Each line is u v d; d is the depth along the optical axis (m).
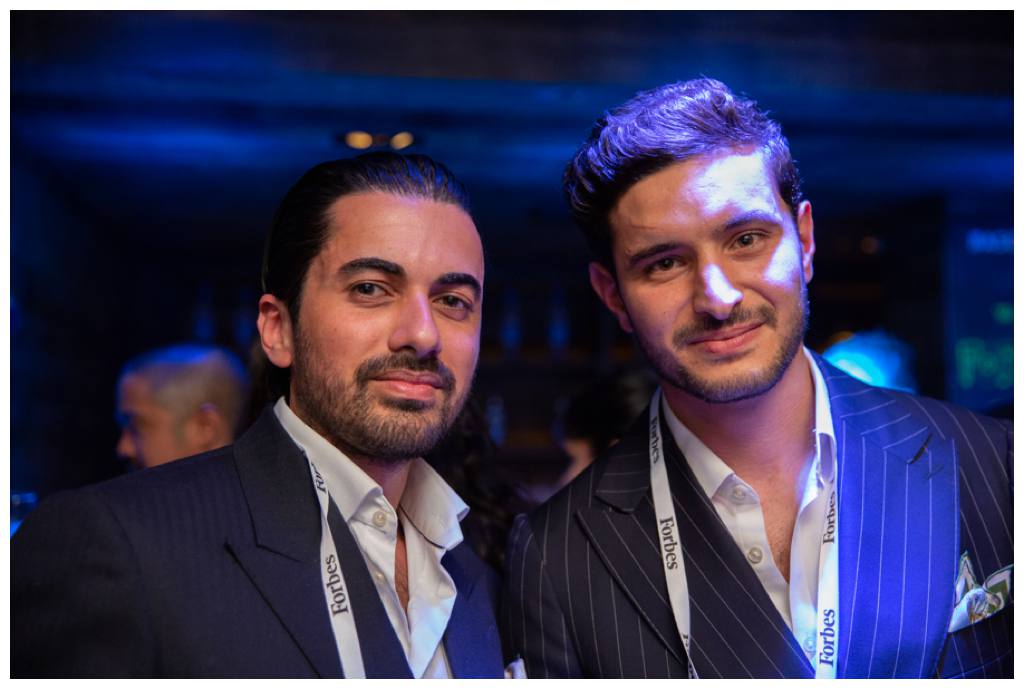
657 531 1.62
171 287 6.47
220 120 4.06
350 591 1.32
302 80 3.66
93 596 1.20
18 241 4.39
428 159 1.51
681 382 1.53
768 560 1.58
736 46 3.88
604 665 1.55
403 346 1.35
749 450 1.61
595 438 2.81
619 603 1.58
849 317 6.61
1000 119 4.20
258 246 6.31
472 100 3.88
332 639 1.28
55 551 1.23
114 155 4.53
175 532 1.28
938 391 5.29
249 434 1.49
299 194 1.48
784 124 4.27
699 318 1.50
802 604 1.55
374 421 1.35
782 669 1.48
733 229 1.50
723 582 1.55
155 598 1.22
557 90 3.81
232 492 1.38
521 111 4.00
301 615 1.27
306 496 1.39
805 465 1.62
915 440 1.64
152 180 4.95
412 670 1.37
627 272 1.57
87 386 5.58
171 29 3.57
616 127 1.60
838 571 1.52
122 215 5.60
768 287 1.50
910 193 5.31
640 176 1.53
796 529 1.58
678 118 1.54
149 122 4.09
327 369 1.38
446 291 1.43
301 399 1.45
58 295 5.04
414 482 1.53
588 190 1.63
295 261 1.45
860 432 1.63
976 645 1.50
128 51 3.54
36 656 1.19
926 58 3.98
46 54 3.51
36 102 3.88
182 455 2.56
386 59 3.67
